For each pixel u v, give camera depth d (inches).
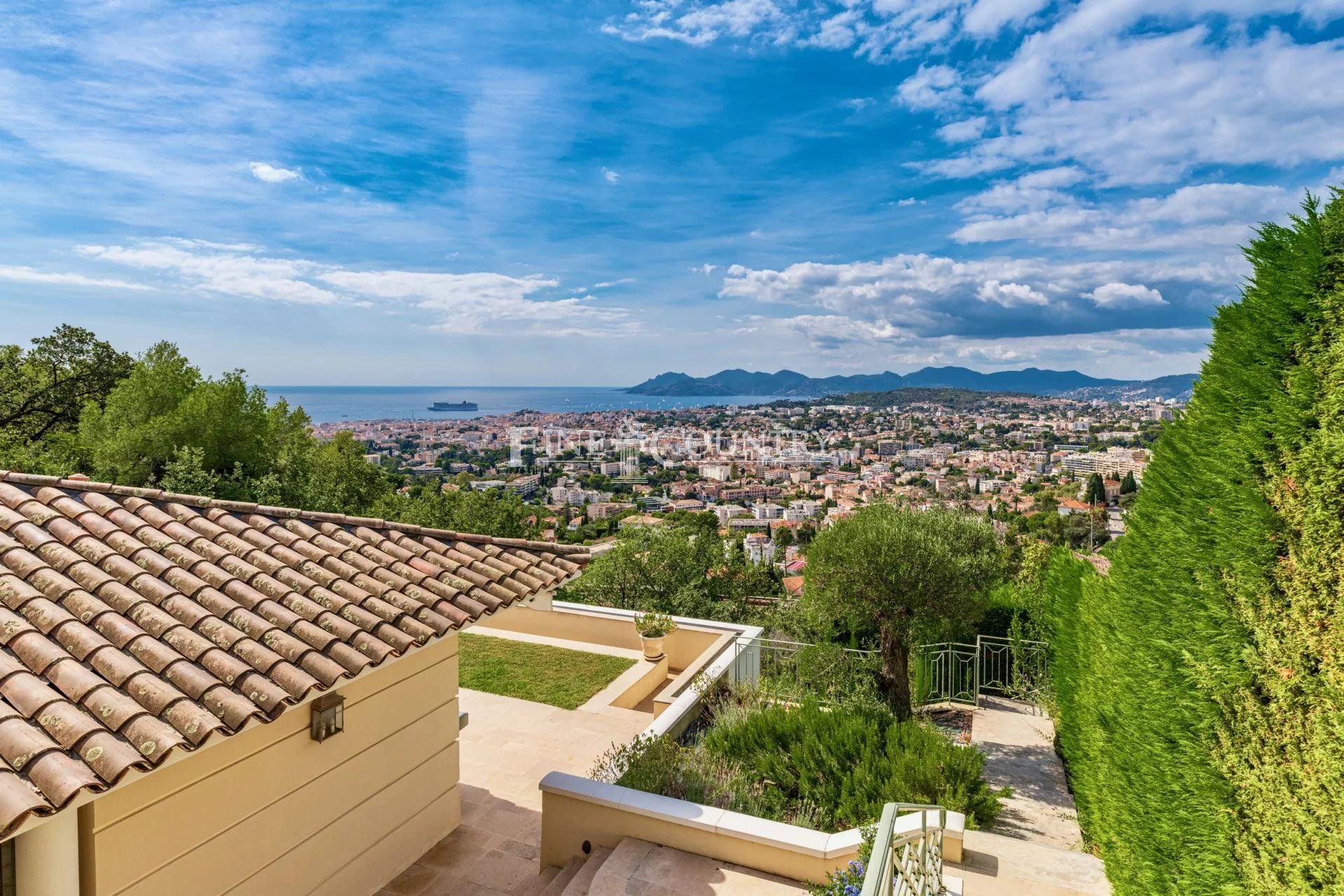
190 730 132.6
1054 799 292.5
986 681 446.0
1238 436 127.0
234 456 813.9
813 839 191.0
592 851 217.0
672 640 455.8
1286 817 111.4
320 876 196.7
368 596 202.1
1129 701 165.3
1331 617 106.3
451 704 249.4
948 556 366.0
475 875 224.7
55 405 1021.2
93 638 147.2
